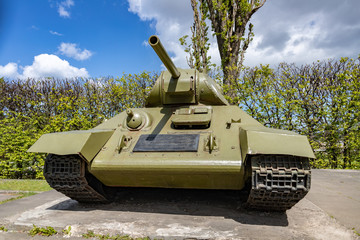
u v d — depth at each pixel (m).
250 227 4.56
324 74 15.31
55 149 4.73
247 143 4.27
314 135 14.26
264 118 14.54
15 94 19.36
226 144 4.98
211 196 6.72
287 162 4.27
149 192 7.14
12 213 5.65
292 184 4.25
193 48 16.38
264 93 14.77
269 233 4.30
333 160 14.54
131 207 5.84
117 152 5.16
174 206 5.90
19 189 8.87
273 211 5.41
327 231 4.45
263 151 4.11
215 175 4.57
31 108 16.11
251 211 5.46
